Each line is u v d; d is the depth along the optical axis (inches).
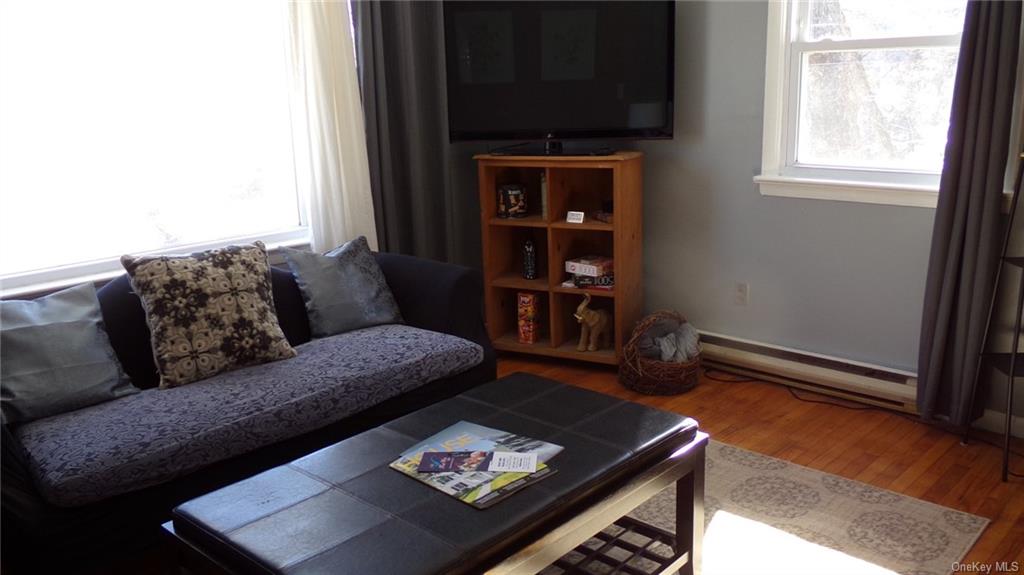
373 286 130.0
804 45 134.3
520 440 81.8
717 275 150.9
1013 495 104.3
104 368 102.0
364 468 78.2
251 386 102.9
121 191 123.4
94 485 83.4
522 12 147.0
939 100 124.6
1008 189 114.4
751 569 90.5
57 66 114.9
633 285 152.6
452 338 121.1
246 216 139.7
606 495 76.8
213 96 132.4
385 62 147.7
